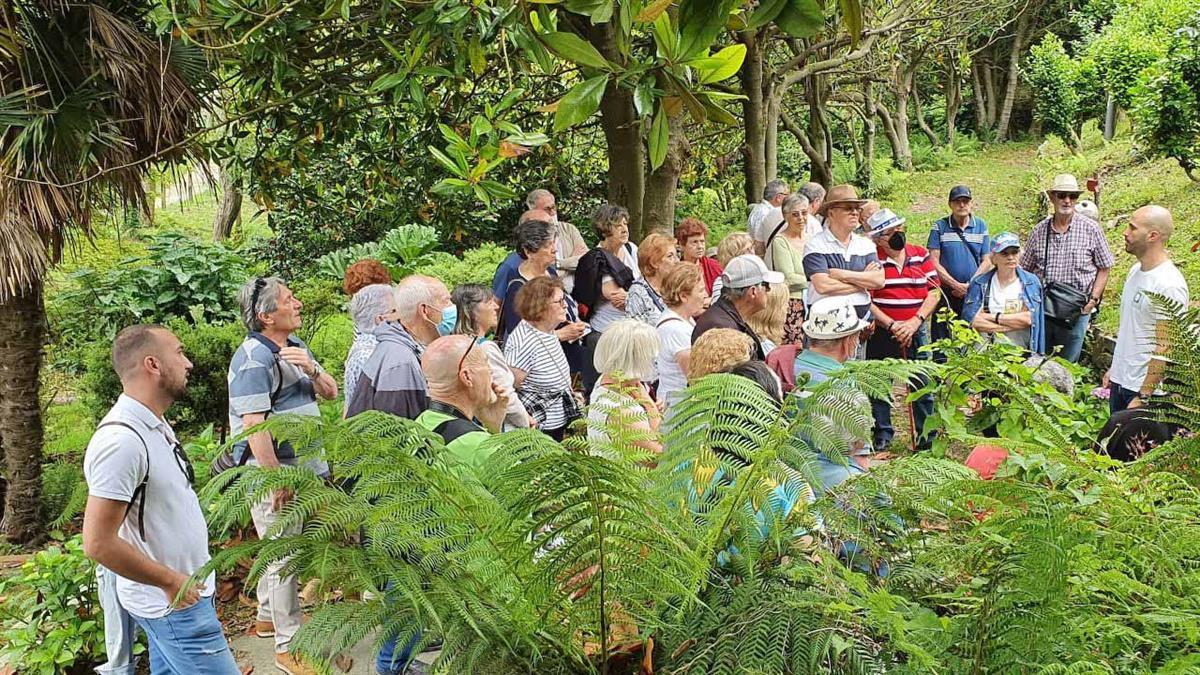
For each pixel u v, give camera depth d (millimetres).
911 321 6605
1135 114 12555
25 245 5457
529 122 9148
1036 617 1645
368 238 13039
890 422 6387
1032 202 19500
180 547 3221
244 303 4113
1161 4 17516
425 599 1763
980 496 1812
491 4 4168
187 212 20172
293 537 1867
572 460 1703
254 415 3967
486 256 10438
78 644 4254
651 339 4012
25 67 5430
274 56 6430
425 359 3346
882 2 13156
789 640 1814
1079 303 6848
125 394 3223
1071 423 3668
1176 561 1817
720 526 2084
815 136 15703
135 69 5660
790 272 6855
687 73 2189
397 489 1924
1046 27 32625
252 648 4594
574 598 1936
